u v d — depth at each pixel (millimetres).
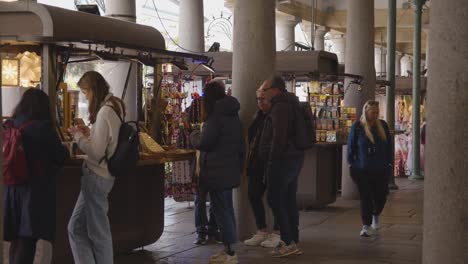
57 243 6965
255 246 8867
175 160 8227
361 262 8031
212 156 7453
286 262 7988
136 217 8242
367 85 14109
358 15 14094
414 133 19172
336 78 13070
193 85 13578
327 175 12664
